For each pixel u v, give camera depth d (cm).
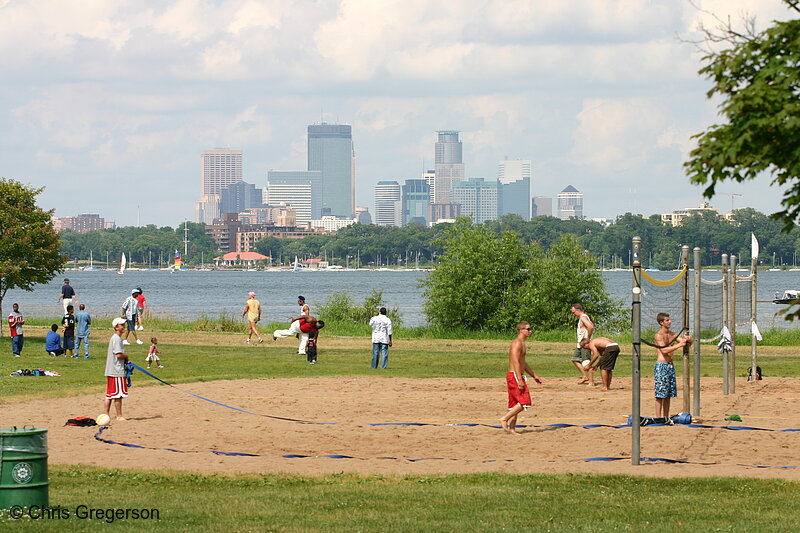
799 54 1380
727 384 3047
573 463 1917
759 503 1541
